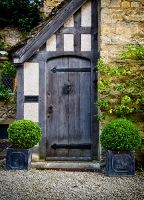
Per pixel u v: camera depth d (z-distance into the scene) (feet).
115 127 15.87
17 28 29.12
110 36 18.25
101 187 13.88
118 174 15.99
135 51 17.66
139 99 17.88
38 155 18.92
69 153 19.22
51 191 13.14
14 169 16.92
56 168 17.56
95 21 18.90
